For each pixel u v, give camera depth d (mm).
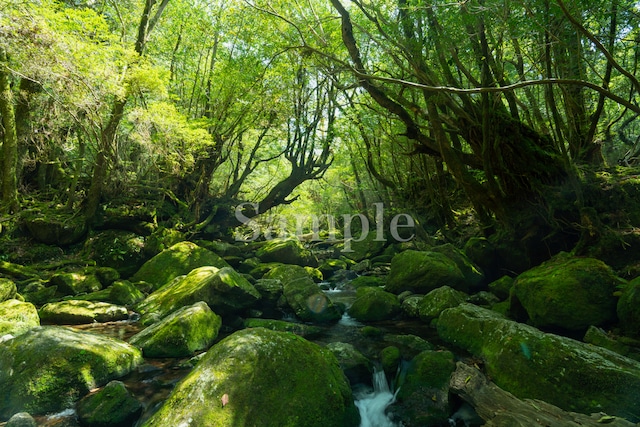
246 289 8133
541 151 8320
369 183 23797
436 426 4117
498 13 6750
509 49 10148
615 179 7984
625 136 15180
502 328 5098
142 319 7828
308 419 3672
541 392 3955
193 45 17438
